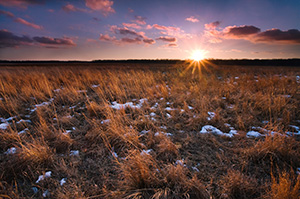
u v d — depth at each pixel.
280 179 1.84
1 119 4.07
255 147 2.65
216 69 15.77
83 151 2.81
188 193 1.92
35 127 3.64
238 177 1.97
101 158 2.62
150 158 2.46
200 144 2.96
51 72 11.82
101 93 6.11
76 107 4.98
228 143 2.97
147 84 7.66
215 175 2.21
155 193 1.87
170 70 14.29
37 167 2.31
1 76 8.81
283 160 2.41
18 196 1.85
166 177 2.08
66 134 3.12
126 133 3.10
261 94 5.38
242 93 5.69
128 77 9.02
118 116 3.80
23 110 4.69
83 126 3.73
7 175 2.16
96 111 4.43
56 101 5.40
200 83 7.62
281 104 4.38
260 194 1.89
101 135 3.12
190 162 2.47
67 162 2.52
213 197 1.86
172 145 2.75
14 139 3.05
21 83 7.49
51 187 2.05
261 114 4.16
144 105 4.91
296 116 3.98
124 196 1.91
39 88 6.53
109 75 9.98
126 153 2.73
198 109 4.52
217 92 6.03
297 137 3.07
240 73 12.52
